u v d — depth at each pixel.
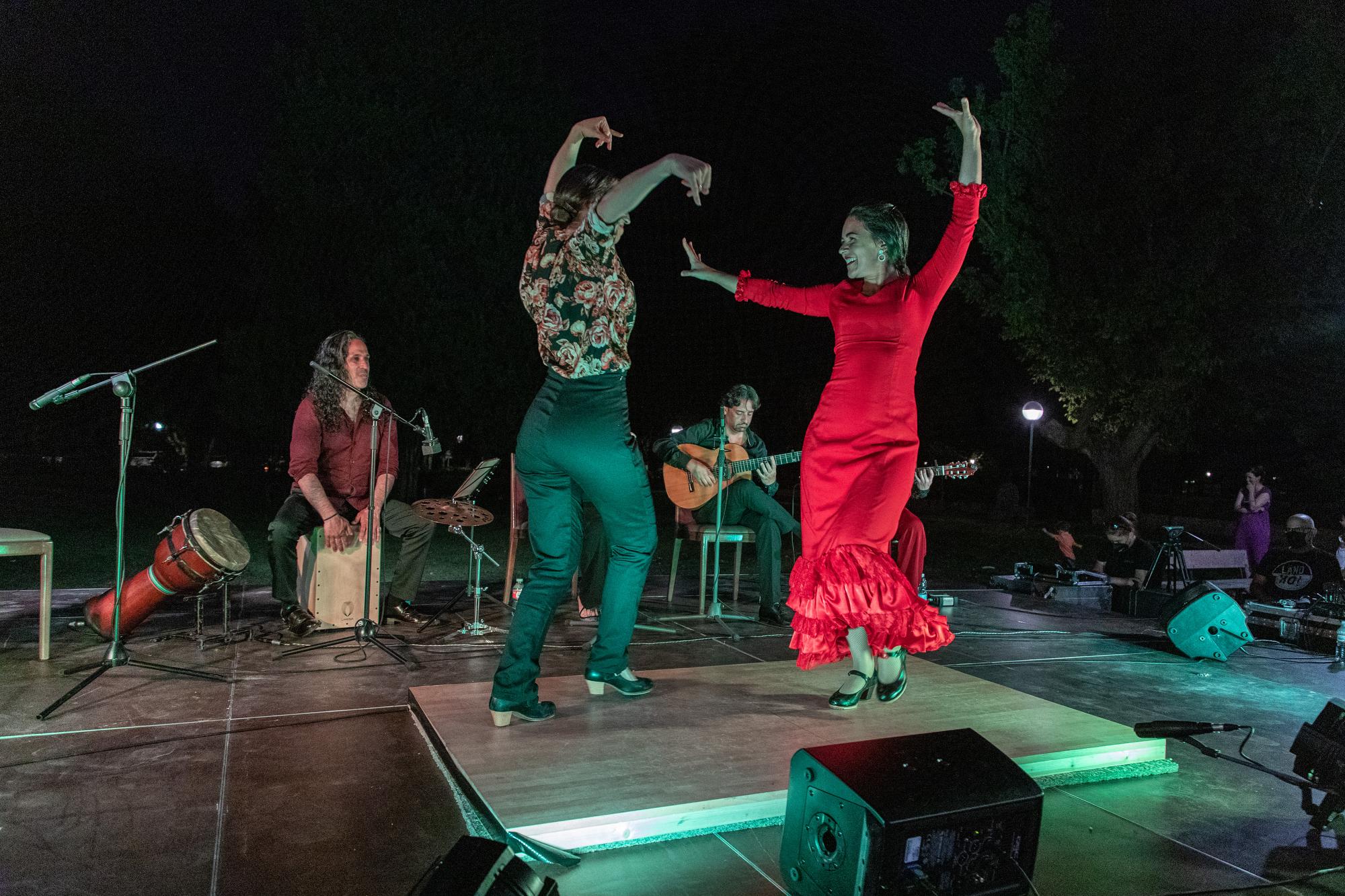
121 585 3.82
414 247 16.70
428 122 17.05
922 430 24.70
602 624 3.43
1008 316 16.50
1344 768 2.61
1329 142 15.36
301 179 16.36
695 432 6.32
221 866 2.24
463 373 17.19
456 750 2.82
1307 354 16.53
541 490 3.05
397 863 2.27
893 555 3.91
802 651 3.33
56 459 35.25
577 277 2.89
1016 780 2.04
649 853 2.38
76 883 2.14
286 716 3.52
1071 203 15.69
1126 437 18.69
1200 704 4.18
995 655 5.19
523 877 1.70
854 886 1.89
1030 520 21.38
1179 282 15.01
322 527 5.20
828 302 3.42
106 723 3.39
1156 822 2.71
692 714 3.26
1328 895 2.26
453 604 5.76
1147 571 7.33
